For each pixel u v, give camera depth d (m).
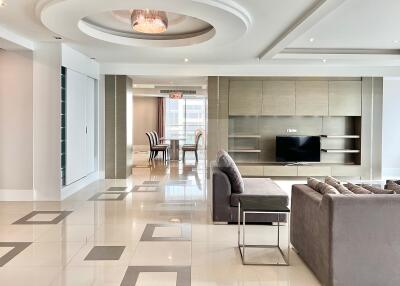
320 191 3.70
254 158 9.70
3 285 3.28
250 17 5.11
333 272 3.08
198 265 3.77
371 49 8.10
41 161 6.71
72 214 5.79
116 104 9.30
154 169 11.12
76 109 7.60
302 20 5.06
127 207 6.27
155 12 5.07
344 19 5.78
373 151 9.36
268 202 4.33
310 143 9.49
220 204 5.24
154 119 18.09
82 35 5.90
